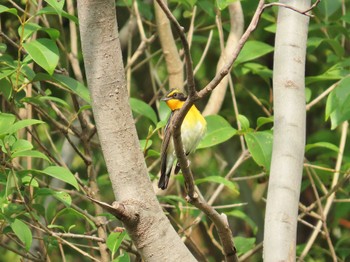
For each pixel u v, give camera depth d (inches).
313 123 676.1
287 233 290.0
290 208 294.5
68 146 502.3
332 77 434.0
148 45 504.7
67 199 333.1
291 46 327.0
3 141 302.7
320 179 476.1
